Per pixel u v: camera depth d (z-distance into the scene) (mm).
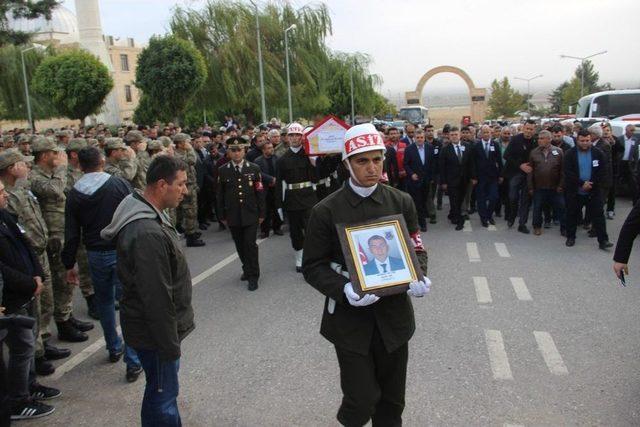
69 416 4070
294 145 7391
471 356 4715
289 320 5777
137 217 3049
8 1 21297
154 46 22359
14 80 38781
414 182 10305
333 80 44562
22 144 10422
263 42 30750
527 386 4172
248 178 6973
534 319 5535
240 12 29828
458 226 10438
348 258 2842
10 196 4742
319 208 3035
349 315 3000
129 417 4051
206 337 5391
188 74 22156
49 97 29547
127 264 3047
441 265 7793
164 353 2979
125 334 3154
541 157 9508
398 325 3039
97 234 4699
